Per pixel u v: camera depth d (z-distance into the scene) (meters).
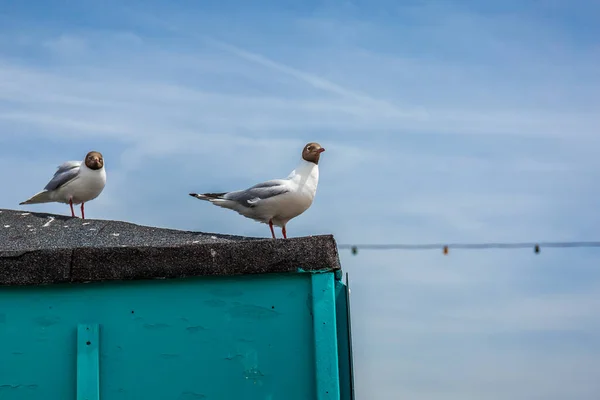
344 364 5.41
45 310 5.33
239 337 5.30
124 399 5.26
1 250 5.61
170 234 6.52
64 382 5.29
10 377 5.29
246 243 5.30
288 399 5.26
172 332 5.31
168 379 5.28
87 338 5.28
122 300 5.34
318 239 5.29
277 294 5.32
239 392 5.27
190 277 5.32
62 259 5.29
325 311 5.25
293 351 5.28
